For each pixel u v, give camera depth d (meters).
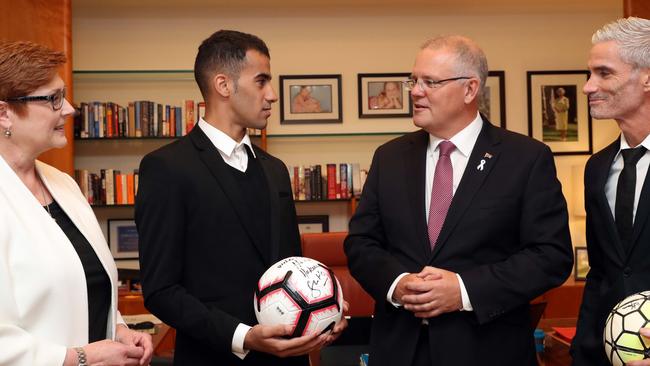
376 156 2.16
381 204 2.04
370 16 5.08
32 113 1.51
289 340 1.64
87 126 4.65
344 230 5.06
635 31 1.90
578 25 5.17
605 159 2.06
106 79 4.88
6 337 1.36
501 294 1.78
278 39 5.05
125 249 4.92
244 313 1.83
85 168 4.89
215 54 1.92
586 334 2.04
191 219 1.83
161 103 4.93
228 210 1.85
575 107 5.14
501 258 1.91
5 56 1.49
